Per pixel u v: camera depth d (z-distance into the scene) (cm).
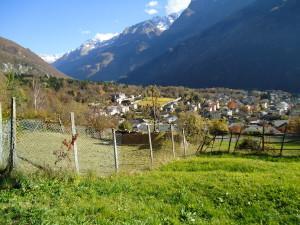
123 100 18712
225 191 1466
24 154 2266
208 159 2703
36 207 1073
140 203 1288
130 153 3859
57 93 11488
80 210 1112
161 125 7938
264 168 2239
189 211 1264
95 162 2684
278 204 1351
